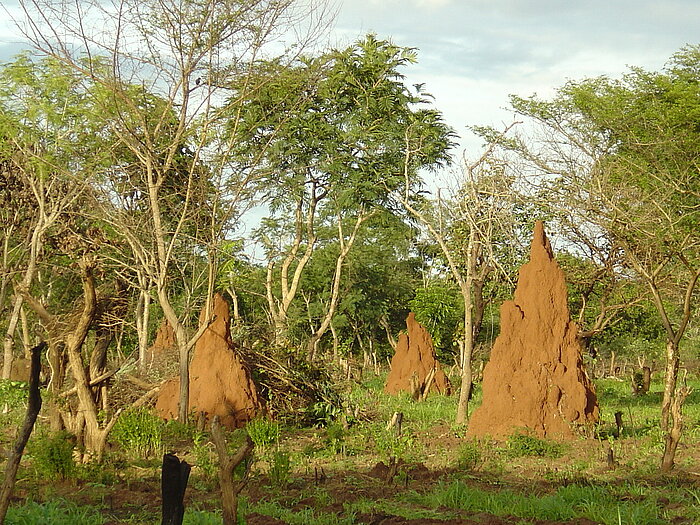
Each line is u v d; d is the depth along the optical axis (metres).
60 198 25.59
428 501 11.02
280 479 12.20
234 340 21.81
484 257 23.41
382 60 30.67
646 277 19.22
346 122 30.67
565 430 17.45
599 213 21.83
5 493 6.94
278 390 20.95
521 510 10.19
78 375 13.34
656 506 10.22
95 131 25.02
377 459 15.25
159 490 11.73
